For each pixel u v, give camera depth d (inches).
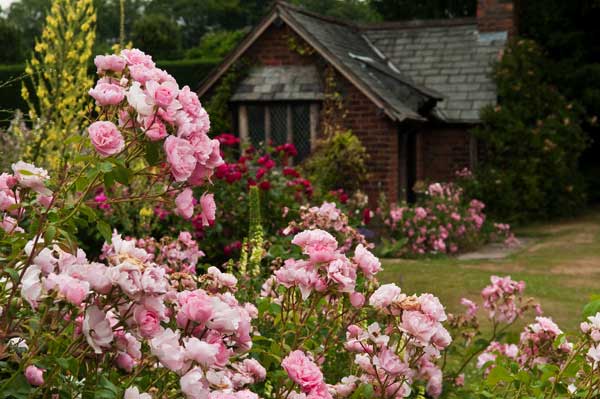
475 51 837.8
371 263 110.7
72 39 371.2
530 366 150.4
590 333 122.4
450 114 779.4
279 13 683.4
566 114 808.3
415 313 99.7
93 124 80.7
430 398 145.6
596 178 978.1
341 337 134.9
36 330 77.2
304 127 692.1
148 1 2129.7
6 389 76.4
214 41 1446.9
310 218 217.5
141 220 315.9
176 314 88.4
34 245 81.2
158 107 81.3
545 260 545.3
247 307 129.2
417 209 576.1
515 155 782.5
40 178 88.5
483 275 467.5
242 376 102.6
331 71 681.6
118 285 75.1
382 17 1299.2
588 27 963.3
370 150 673.6
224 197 367.2
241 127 700.0
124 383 83.7
